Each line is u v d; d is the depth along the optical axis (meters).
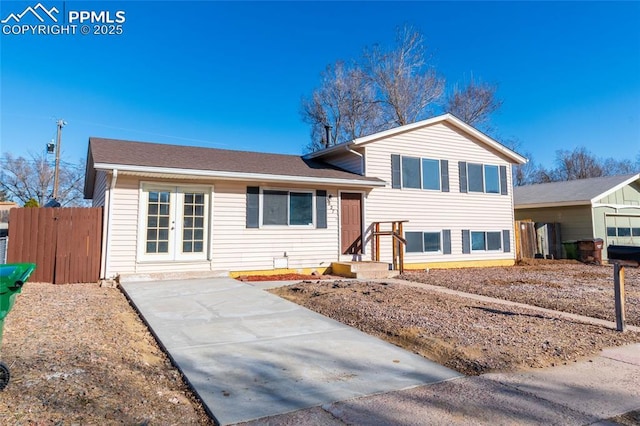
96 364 3.76
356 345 4.75
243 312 6.36
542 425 2.82
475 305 6.95
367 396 3.32
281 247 11.34
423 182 14.06
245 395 3.30
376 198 13.10
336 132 28.62
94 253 9.31
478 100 28.17
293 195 11.68
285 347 4.64
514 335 5.04
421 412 3.02
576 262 16.20
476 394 3.37
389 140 13.50
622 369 4.02
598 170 41.19
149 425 2.75
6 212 18.08
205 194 10.48
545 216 19.09
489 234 15.41
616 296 5.58
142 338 5.05
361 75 27.62
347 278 11.00
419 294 7.79
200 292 7.96
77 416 2.73
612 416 2.97
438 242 14.20
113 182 9.32
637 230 19.00
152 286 8.60
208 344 4.70
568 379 3.73
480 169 15.45
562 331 5.36
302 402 3.19
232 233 10.70
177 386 3.59
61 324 5.20
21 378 3.26
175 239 10.04
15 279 3.24
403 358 4.33
